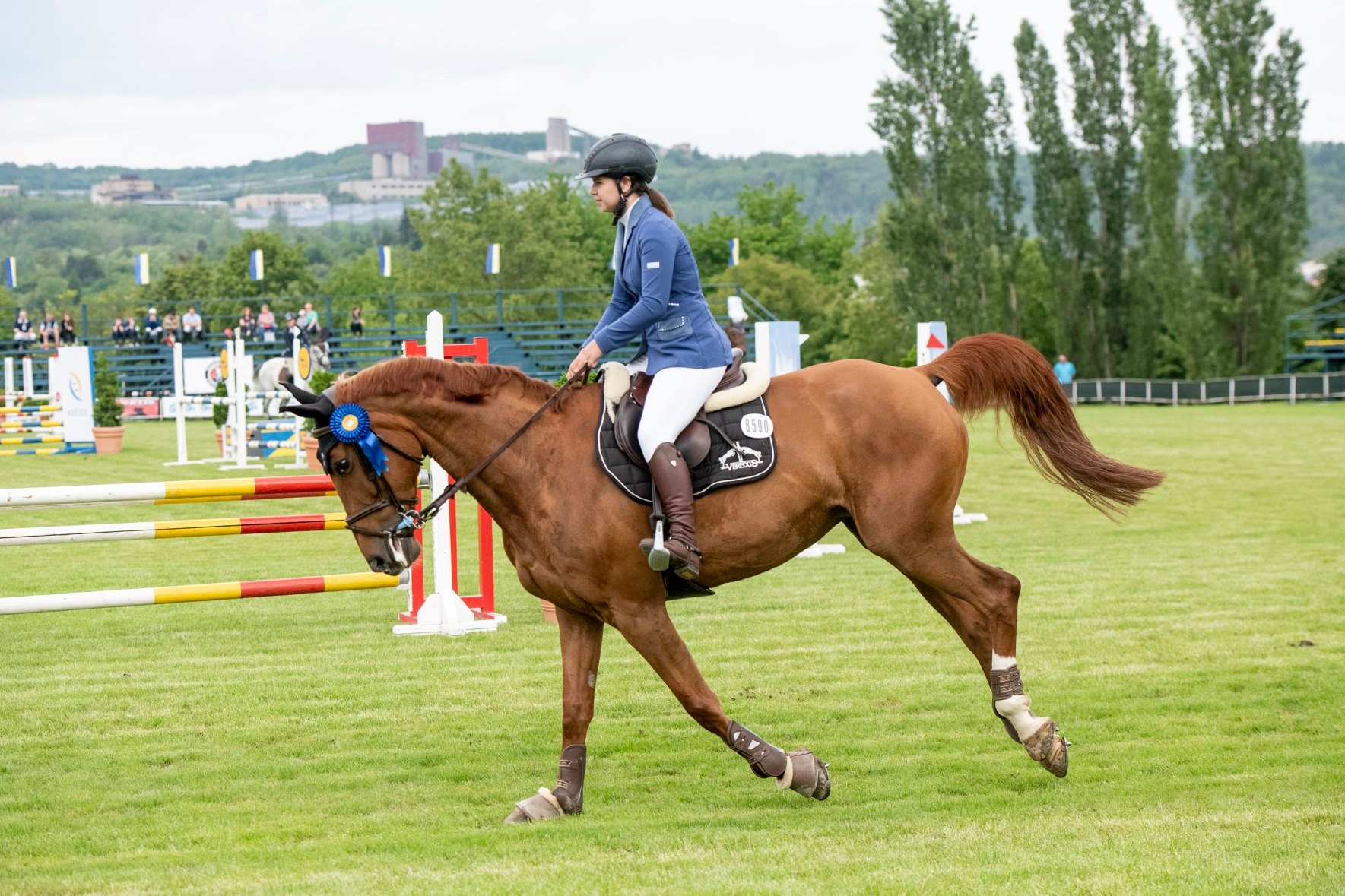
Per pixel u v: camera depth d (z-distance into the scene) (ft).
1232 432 115.03
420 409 22.04
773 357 47.78
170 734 27.09
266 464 94.27
